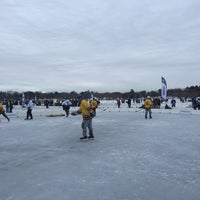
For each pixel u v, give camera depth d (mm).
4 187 6023
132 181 6387
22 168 7609
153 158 8672
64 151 9906
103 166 7727
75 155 9203
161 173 7027
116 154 9281
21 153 9609
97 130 15906
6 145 11195
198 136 13359
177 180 6457
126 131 15406
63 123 20422
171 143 11383
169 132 14891
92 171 7227
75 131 15633
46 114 30984
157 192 5688
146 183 6250
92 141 12086
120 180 6461
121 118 24672
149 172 7117
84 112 12609
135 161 8289
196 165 7816
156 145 10938
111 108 45438
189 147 10484
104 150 10008
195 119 23422
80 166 7750
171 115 28469
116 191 5742
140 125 18547
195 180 6457
